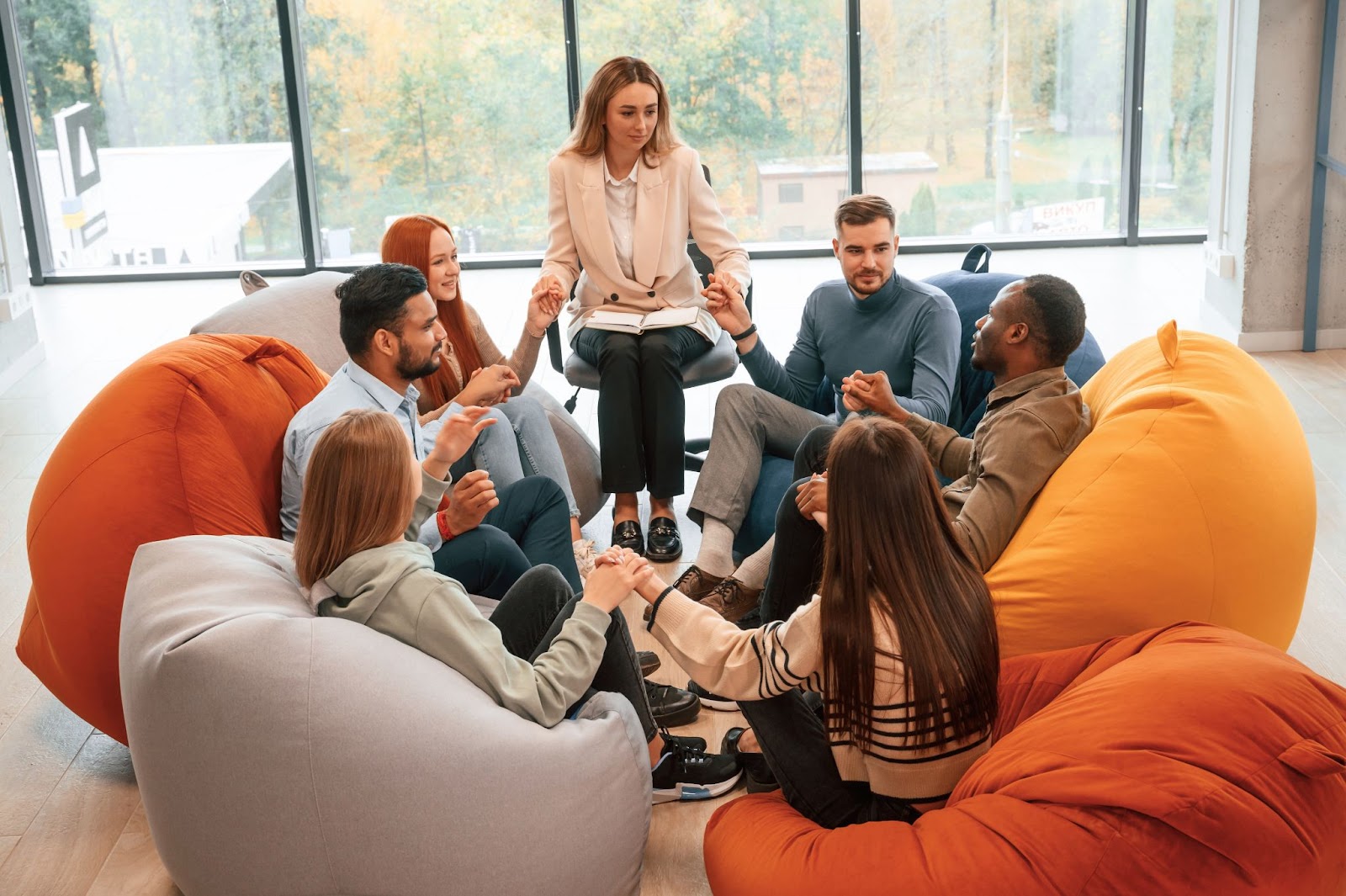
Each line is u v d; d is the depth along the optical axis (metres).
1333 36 4.71
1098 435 2.28
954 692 1.74
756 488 3.14
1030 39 6.82
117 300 6.66
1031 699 2.09
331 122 6.92
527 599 2.16
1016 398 2.38
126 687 1.87
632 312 3.53
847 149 7.01
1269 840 1.58
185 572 1.92
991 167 7.02
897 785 1.82
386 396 2.48
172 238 7.09
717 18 6.81
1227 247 5.20
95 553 2.22
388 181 7.02
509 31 6.80
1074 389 2.40
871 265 3.08
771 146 7.01
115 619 2.24
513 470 2.93
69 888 2.17
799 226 7.14
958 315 3.23
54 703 2.77
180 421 2.27
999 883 1.63
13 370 5.28
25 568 3.43
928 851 1.69
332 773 1.75
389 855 1.78
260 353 2.50
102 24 6.77
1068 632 2.18
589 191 3.47
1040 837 1.63
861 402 2.67
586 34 6.82
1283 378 4.71
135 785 2.47
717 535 3.05
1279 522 2.21
